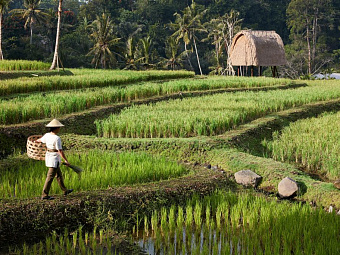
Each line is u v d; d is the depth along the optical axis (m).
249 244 7.02
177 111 17.34
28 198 8.24
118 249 7.25
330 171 11.75
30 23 64.50
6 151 13.40
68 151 13.05
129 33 76.56
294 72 70.50
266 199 9.89
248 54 41.66
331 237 6.94
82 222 8.07
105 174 9.88
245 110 18.47
